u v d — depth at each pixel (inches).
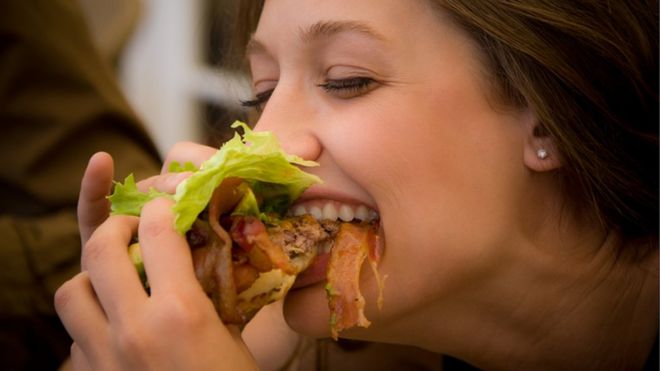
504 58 24.3
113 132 35.4
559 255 25.8
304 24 24.0
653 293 26.9
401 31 23.8
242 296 22.0
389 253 23.8
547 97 24.6
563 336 26.6
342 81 24.0
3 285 32.1
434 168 23.8
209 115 38.6
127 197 24.0
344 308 22.7
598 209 25.5
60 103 34.3
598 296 26.5
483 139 24.3
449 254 24.2
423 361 30.3
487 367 27.4
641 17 25.9
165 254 21.8
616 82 25.4
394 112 23.6
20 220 33.4
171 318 21.4
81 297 22.9
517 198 24.9
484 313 26.0
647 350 27.1
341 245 23.2
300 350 30.2
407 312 24.6
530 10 24.4
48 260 32.8
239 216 22.4
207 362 21.4
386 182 23.5
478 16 24.0
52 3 34.9
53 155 34.2
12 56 33.8
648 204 26.3
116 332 21.9
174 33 63.8
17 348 32.5
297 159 22.6
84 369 23.1
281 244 22.6
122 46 46.2
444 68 23.9
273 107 24.4
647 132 26.0
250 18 30.0
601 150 25.4
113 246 22.7
